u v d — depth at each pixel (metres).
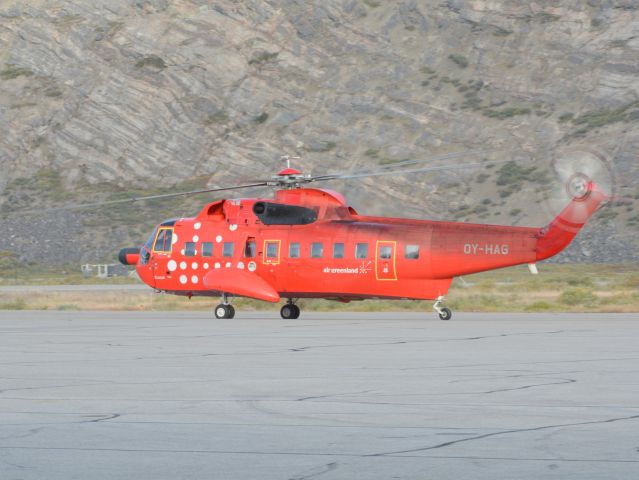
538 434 29.19
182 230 100.12
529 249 90.19
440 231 92.19
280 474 24.16
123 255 104.06
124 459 25.94
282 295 96.56
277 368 47.09
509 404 35.03
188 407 34.66
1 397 37.16
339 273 93.94
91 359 51.78
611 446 27.38
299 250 95.12
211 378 43.06
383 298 94.69
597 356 52.41
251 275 96.56
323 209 96.19
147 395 37.69
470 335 68.69
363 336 68.19
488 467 24.84
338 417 32.44
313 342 62.88
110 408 34.41
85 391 38.84
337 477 23.84
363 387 39.88
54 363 49.69
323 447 27.44
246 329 76.94
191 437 28.98
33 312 112.50
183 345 60.81
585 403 35.22
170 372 45.44
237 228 98.00
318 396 37.31
